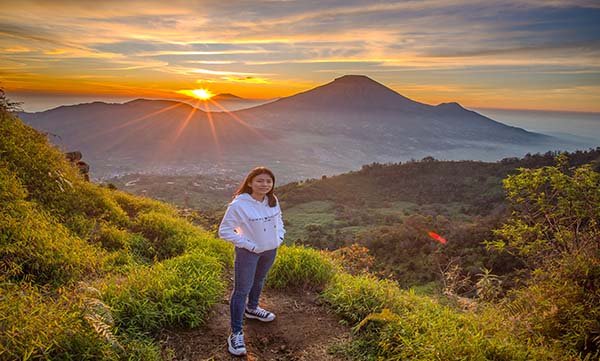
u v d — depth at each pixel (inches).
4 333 116.6
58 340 123.0
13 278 185.3
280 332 178.1
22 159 315.9
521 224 320.5
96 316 135.6
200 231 356.8
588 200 275.1
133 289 176.9
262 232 158.7
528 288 213.5
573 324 169.3
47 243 211.5
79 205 317.4
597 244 238.4
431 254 1053.2
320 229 2395.4
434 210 2923.2
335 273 248.2
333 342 171.3
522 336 166.7
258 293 181.8
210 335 167.9
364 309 191.2
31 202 264.4
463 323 176.2
